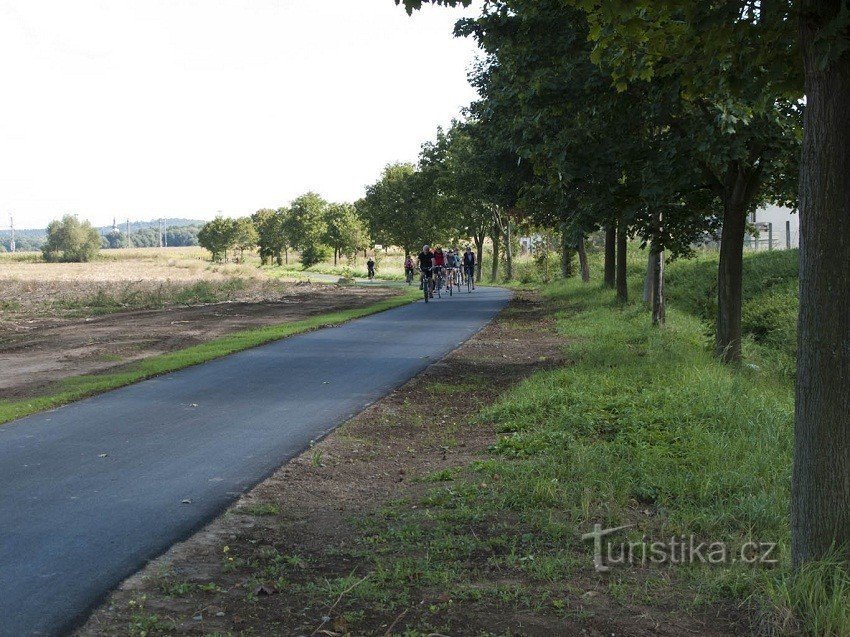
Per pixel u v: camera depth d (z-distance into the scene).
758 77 6.77
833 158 4.83
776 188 15.68
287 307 36.09
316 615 4.70
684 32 7.08
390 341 20.78
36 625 4.61
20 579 5.34
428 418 11.21
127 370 15.93
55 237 173.12
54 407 12.08
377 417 11.12
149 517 6.76
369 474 8.33
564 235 16.28
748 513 6.55
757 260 36.53
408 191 73.69
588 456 8.25
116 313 34.66
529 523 6.46
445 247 76.12
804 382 4.98
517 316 28.77
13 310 35.94
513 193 29.83
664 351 16.50
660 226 16.98
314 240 118.12
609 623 4.63
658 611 4.83
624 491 7.18
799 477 5.01
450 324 25.64
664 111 13.53
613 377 13.21
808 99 4.96
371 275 75.94
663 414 10.24
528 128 15.55
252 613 4.74
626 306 28.80
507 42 15.99
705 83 7.71
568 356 17.20
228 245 156.12
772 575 5.12
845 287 4.84
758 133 13.01
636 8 6.39
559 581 5.27
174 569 5.53
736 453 8.41
